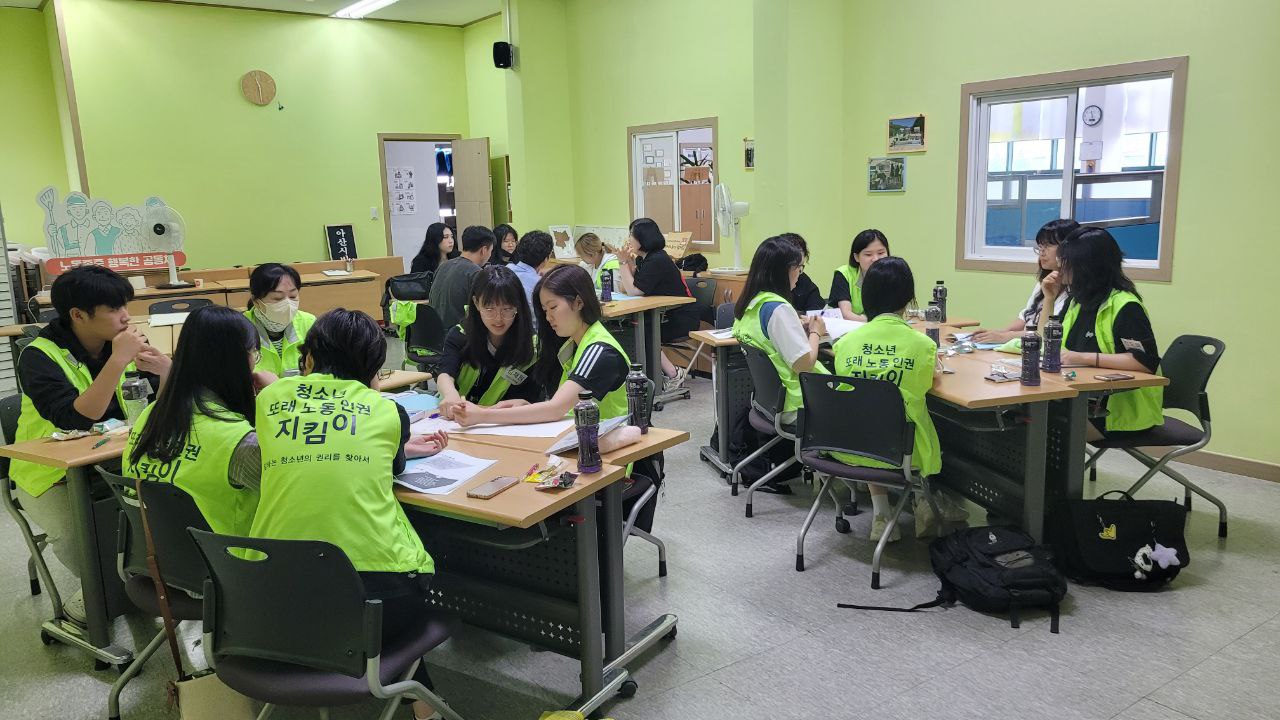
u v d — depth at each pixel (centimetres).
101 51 810
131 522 221
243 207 904
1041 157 479
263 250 921
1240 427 405
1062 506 304
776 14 543
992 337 393
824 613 285
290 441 186
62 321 275
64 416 266
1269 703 228
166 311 527
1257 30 379
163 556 212
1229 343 404
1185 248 415
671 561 328
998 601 273
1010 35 475
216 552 172
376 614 165
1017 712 227
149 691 254
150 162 847
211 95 873
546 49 805
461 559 256
